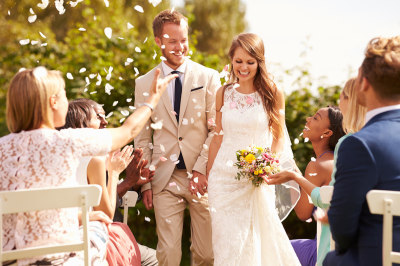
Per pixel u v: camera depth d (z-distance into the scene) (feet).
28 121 7.42
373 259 6.29
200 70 12.15
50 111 7.55
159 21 11.78
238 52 11.05
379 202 6.15
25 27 37.76
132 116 7.98
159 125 10.03
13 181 7.31
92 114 10.10
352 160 6.25
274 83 11.38
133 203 11.66
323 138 10.95
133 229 19.10
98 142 7.54
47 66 20.34
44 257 7.39
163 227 11.87
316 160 10.81
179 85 11.94
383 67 6.37
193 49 19.63
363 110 7.94
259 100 11.34
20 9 39.19
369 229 6.39
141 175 11.90
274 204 11.37
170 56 11.78
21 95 7.34
